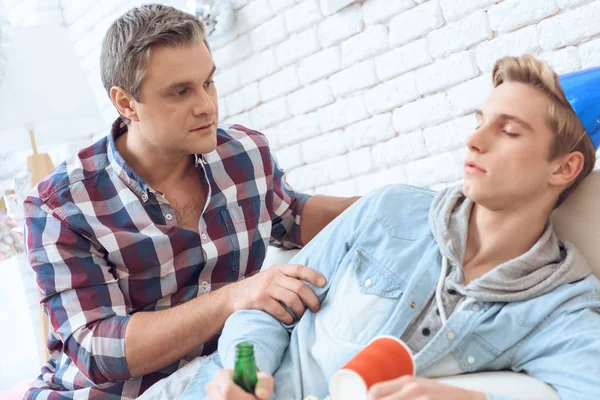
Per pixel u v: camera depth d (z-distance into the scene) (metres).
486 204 1.16
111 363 1.45
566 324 1.09
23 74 2.66
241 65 2.95
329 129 2.66
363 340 1.20
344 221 1.38
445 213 1.25
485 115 1.17
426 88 2.32
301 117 2.76
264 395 0.92
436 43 2.26
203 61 1.50
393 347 0.91
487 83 2.15
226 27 2.91
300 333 1.25
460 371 1.13
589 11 1.89
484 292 1.14
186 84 1.49
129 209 1.59
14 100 2.63
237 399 0.92
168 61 1.47
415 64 2.33
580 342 1.05
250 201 1.70
